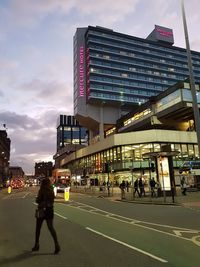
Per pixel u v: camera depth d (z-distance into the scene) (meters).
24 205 24.00
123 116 103.25
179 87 71.69
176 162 64.81
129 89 115.44
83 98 111.06
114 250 7.96
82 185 76.69
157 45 127.75
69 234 10.48
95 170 82.69
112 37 118.75
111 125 114.81
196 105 17.50
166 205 22.59
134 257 7.19
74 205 23.77
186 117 78.31
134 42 123.00
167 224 12.95
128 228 11.86
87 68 112.88
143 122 84.88
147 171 65.31
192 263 6.62
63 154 159.75
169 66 127.62
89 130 125.56
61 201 28.36
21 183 98.31
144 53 123.56
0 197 37.53
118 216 16.12
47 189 8.11
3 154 135.25
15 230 11.70
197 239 9.49
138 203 25.34
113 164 71.88
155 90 120.62
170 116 77.44
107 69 113.56
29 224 13.32
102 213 17.75
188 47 18.55
